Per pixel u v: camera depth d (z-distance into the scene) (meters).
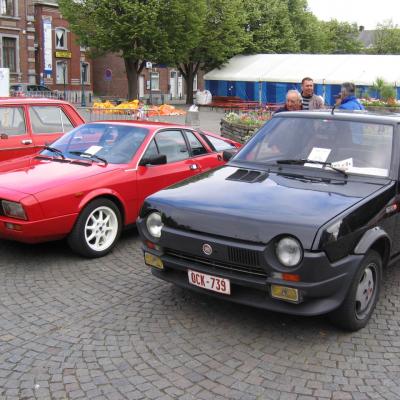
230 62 45.25
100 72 54.53
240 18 44.00
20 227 5.45
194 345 4.05
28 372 3.66
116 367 3.73
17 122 8.19
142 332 4.26
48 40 45.41
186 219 4.21
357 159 4.89
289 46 49.34
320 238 3.71
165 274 4.49
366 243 4.09
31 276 5.49
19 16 44.06
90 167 6.28
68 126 8.86
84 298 4.93
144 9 35.66
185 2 36.94
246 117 16.44
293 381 3.58
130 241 6.75
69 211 5.70
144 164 6.58
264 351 3.98
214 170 5.26
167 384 3.53
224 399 3.37
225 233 3.98
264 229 3.84
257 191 4.43
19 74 44.81
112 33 35.94
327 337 4.21
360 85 34.12
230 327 4.36
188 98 46.81
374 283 4.45
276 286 3.79
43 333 4.23
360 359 3.89
